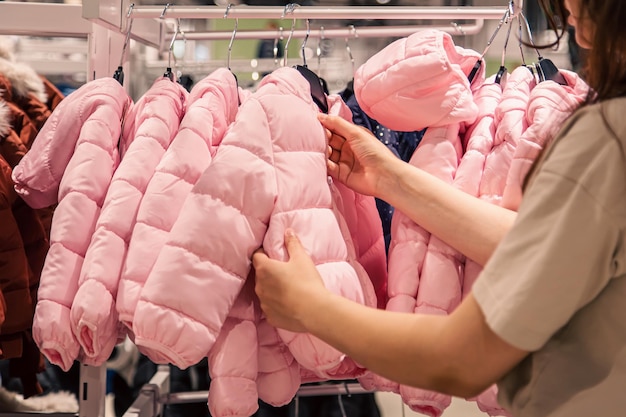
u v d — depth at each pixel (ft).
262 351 3.79
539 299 2.12
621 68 2.20
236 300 3.61
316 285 2.99
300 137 3.60
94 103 3.91
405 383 2.43
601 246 2.10
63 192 3.73
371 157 3.83
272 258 3.35
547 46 2.61
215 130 3.84
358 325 2.58
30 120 5.30
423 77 3.79
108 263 3.49
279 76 3.74
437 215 3.61
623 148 2.08
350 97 4.74
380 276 4.31
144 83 7.57
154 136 3.76
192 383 6.98
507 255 2.22
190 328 3.24
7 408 6.35
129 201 3.59
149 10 4.26
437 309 3.67
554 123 2.88
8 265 4.66
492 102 4.10
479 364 2.25
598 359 2.29
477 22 5.26
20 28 4.91
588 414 2.29
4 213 4.62
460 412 7.06
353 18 4.26
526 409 2.44
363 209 4.27
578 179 2.13
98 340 3.44
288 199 3.46
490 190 3.80
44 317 3.53
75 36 4.93
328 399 6.66
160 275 3.28
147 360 7.32
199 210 3.35
